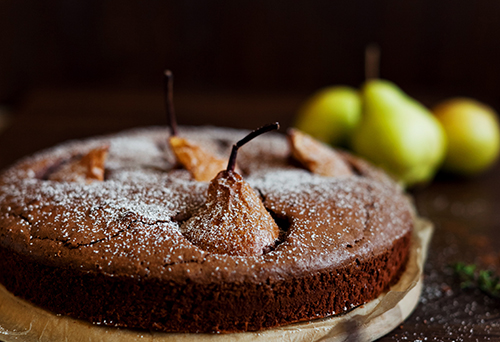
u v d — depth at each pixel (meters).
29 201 0.76
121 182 0.77
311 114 0.97
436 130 0.93
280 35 1.23
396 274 0.77
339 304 0.73
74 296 0.71
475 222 0.89
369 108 0.92
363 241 0.73
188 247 0.71
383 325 0.73
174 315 0.71
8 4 1.21
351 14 1.21
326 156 0.82
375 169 0.84
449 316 0.76
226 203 0.72
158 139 0.87
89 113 1.12
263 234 0.72
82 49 1.24
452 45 1.21
